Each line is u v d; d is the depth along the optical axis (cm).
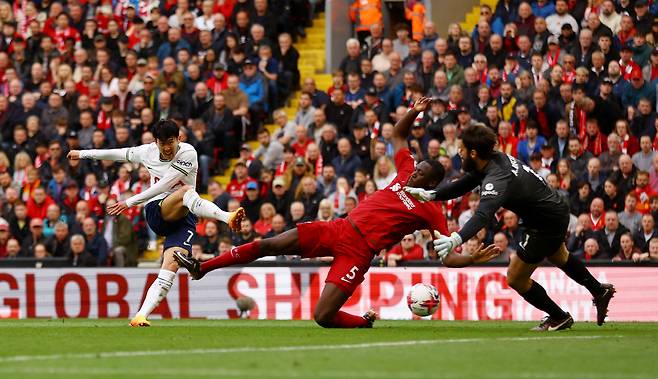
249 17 5934
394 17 6575
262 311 4275
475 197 4553
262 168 5156
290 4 6181
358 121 5203
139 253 5219
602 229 4350
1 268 4469
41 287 4444
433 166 2891
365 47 5781
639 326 3350
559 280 4059
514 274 2894
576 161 4719
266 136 5281
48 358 2050
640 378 1761
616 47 5228
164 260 3048
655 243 4219
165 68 5703
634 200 4412
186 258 2867
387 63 5547
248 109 5581
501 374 1789
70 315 4409
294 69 5853
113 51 6125
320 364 1923
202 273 2891
